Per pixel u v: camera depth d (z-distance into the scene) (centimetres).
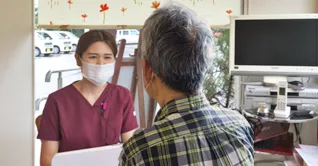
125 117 164
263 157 257
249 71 217
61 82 254
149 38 78
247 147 81
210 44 80
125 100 164
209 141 75
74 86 159
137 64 247
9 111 238
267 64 214
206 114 79
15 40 233
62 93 155
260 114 206
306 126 252
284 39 211
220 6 243
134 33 248
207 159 74
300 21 208
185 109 77
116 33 245
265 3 244
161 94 80
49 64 250
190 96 78
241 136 81
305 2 241
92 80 156
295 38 210
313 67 209
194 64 76
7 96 236
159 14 80
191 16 81
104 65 156
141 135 75
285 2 242
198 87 78
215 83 253
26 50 236
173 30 77
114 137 158
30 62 238
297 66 211
